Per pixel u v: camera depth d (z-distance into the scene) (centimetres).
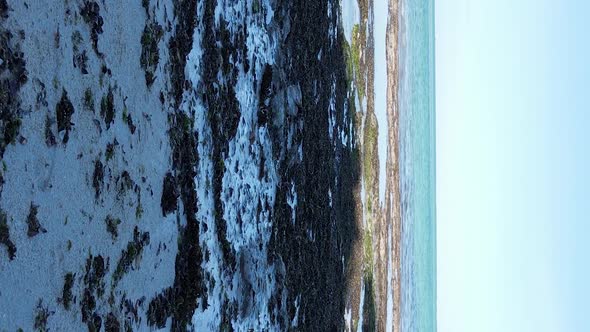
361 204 846
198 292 434
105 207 346
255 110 534
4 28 277
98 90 341
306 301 617
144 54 387
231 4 501
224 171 479
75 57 323
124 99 365
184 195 429
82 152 327
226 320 475
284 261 571
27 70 289
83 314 326
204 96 456
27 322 287
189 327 429
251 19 533
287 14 604
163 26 409
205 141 457
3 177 275
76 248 321
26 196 288
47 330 299
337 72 754
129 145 369
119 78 361
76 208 322
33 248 291
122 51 364
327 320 682
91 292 333
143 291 381
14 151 281
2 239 274
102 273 342
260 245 530
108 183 349
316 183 661
